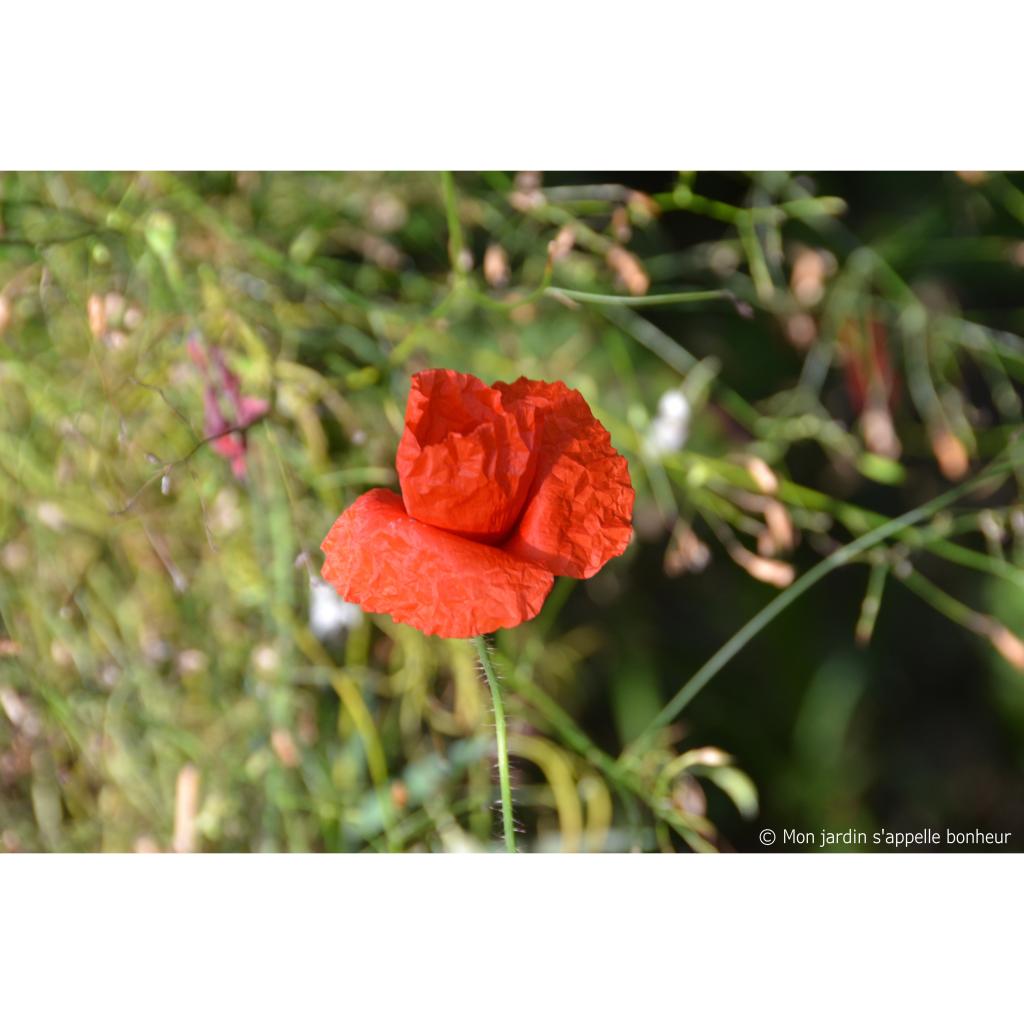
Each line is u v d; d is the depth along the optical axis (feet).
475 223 2.69
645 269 2.65
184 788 2.34
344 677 2.45
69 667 2.51
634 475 2.59
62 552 2.50
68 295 2.47
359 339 2.55
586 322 2.71
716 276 2.88
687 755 2.33
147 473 2.47
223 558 2.49
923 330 2.68
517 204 2.53
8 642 2.41
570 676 2.79
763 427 2.65
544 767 2.48
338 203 2.64
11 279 2.49
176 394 2.47
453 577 1.93
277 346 2.54
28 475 2.50
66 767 2.49
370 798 2.44
